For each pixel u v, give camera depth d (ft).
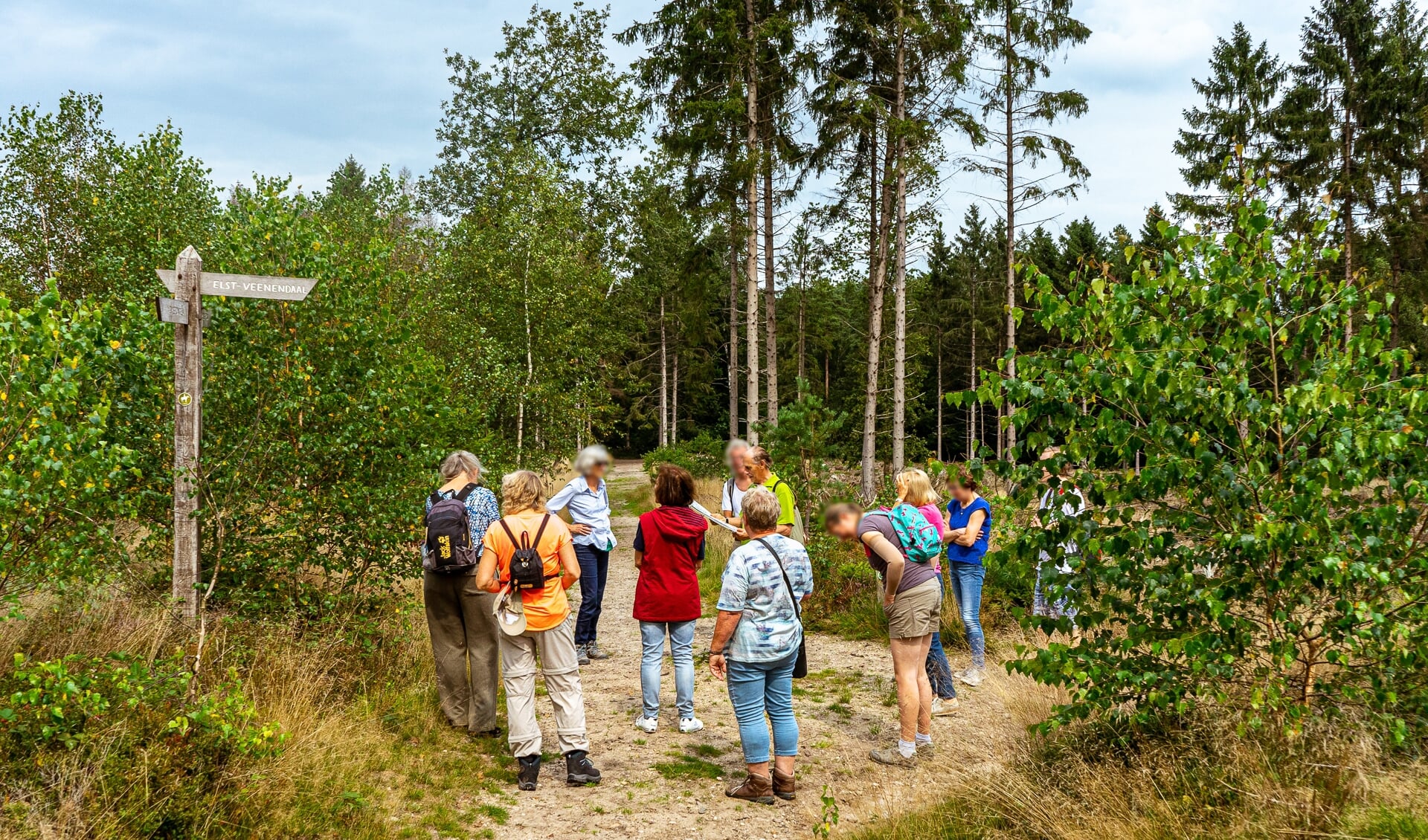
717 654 14.73
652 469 80.38
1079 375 12.84
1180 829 10.89
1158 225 13.21
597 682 22.06
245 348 18.51
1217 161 80.43
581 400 58.70
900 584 16.48
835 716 19.39
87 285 37.47
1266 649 12.54
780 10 54.70
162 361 17.92
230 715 12.68
